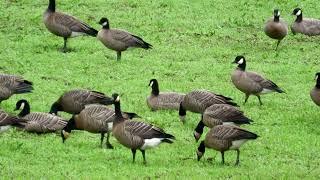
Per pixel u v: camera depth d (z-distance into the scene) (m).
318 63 30.14
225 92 26.12
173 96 23.89
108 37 28.19
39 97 24.62
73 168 18.20
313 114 24.08
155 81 23.91
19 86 22.88
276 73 28.55
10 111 23.03
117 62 28.83
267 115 23.81
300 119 23.50
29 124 20.97
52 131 21.27
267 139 21.48
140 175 17.78
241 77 24.44
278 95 26.25
